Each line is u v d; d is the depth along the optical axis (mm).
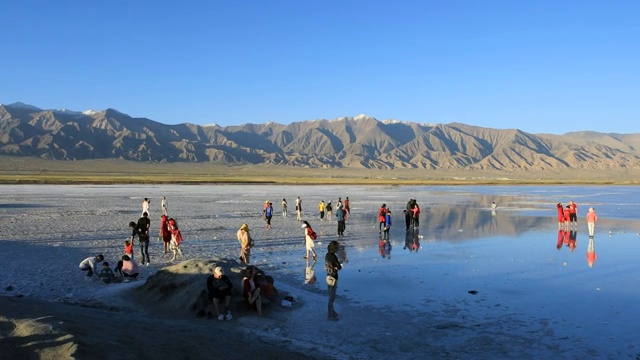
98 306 12117
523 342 10227
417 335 10602
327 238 25562
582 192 88875
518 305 12977
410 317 11867
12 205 43219
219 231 27469
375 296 13773
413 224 29547
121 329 8305
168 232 19641
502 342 10219
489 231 29125
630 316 12062
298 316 11633
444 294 14047
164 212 36750
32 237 23828
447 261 19125
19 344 6973
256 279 11727
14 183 85500
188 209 42469
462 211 44062
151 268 17062
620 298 13734
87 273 15109
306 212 41594
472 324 11383
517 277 16312
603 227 31938
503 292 14336
